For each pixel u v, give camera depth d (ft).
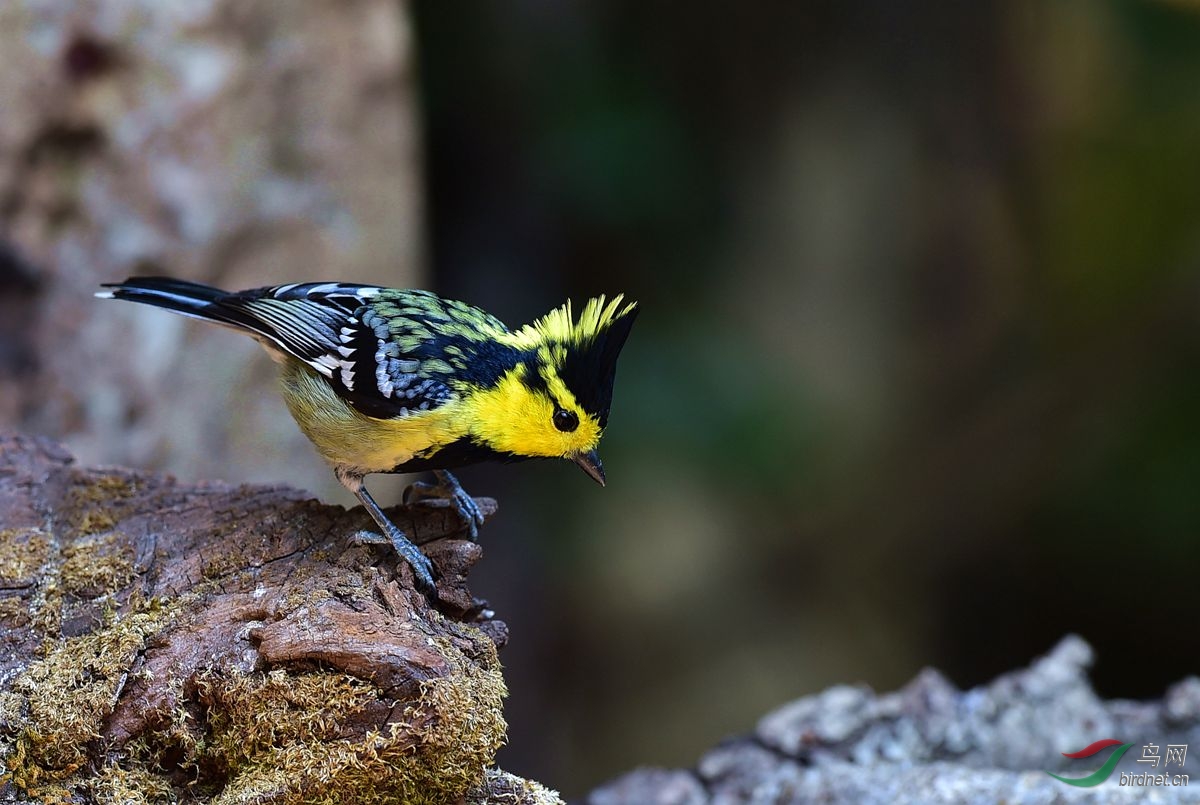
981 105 49.16
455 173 43.45
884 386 48.98
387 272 35.35
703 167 46.03
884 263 49.75
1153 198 48.11
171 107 31.27
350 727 15.74
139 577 18.89
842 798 22.61
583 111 43.52
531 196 43.98
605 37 44.57
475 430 20.27
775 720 25.30
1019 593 47.80
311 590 17.87
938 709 25.40
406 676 15.67
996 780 21.85
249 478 32.76
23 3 29.27
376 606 17.31
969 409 49.16
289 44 32.99
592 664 47.26
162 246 31.32
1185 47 47.34
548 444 20.56
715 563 47.73
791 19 46.85
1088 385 47.93
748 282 47.88
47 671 17.44
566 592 46.70
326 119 33.71
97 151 30.42
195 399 31.89
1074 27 47.96
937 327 49.67
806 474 46.88
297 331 20.74
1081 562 46.34
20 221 29.35
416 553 18.74
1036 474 47.80
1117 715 25.72
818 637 48.11
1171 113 48.03
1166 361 47.16
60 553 19.49
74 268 30.12
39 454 22.33
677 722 46.78
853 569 48.93
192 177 31.65
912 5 48.01
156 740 16.93
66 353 29.91
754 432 45.65
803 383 47.50
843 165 49.24
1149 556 45.06
